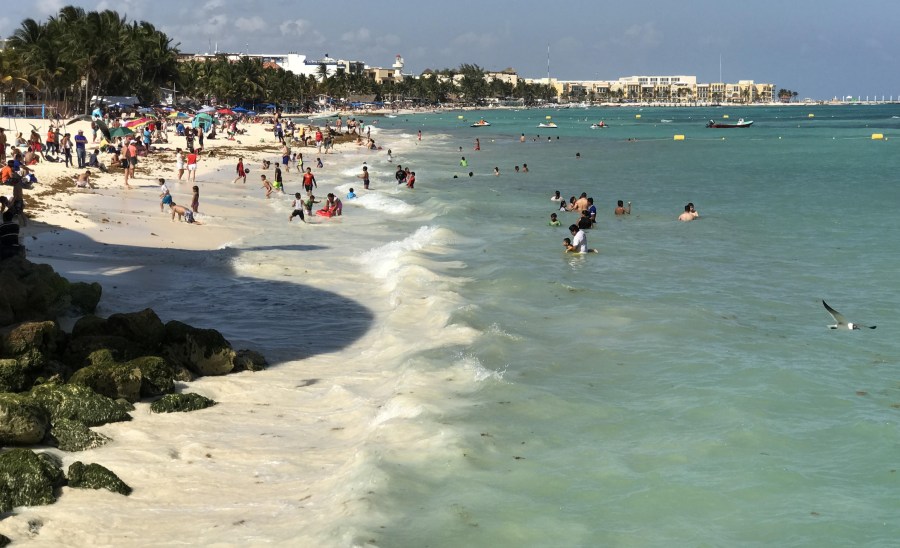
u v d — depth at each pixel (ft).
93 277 82.17
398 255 97.30
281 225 123.95
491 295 79.51
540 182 198.08
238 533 35.29
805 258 100.12
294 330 69.15
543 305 76.28
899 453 43.42
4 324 61.05
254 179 183.01
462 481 40.32
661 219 134.31
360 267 94.32
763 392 52.65
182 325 58.54
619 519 37.11
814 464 42.47
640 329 67.97
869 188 179.11
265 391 54.54
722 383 54.65
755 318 71.97
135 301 75.31
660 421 48.32
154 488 39.99
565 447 44.73
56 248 93.56
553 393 52.75
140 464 42.42
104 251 93.86
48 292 64.80
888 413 48.93
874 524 36.35
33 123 276.82
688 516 37.40
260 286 83.30
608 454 43.80
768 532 35.91
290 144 283.38
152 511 37.52
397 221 131.03
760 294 81.30
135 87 430.61
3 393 45.70
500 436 45.98
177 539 34.83
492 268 92.43
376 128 517.55
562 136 450.71
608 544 34.99
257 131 360.28
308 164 228.02
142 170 176.65
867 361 59.31
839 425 47.29
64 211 114.01
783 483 40.42
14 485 37.83
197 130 260.21
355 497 37.88
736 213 140.67
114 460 42.75
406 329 68.39
